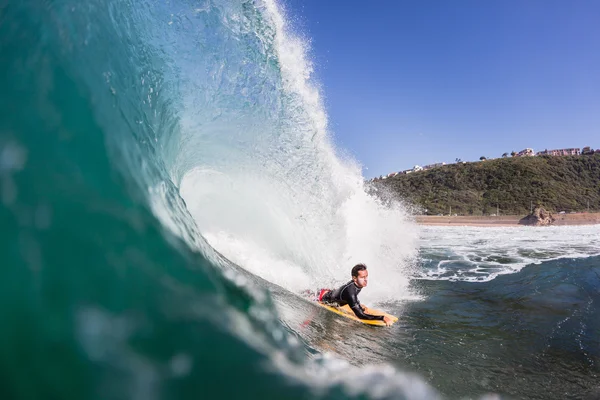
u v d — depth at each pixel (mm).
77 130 1756
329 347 3393
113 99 2174
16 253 1277
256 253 6535
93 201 1584
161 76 3854
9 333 1131
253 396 1334
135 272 1497
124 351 1233
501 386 3350
